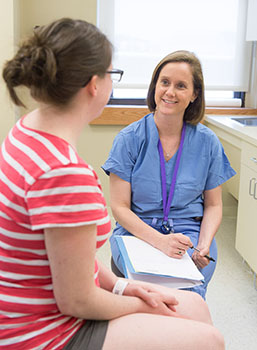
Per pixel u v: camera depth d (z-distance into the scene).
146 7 3.41
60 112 1.02
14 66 0.98
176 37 3.48
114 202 1.90
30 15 3.21
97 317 1.09
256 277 2.63
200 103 1.93
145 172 1.89
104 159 3.47
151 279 1.55
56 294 1.01
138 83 3.51
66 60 0.96
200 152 1.93
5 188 0.99
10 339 1.02
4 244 1.00
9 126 2.96
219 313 2.29
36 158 0.97
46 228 0.96
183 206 1.92
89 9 3.24
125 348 1.07
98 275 1.31
